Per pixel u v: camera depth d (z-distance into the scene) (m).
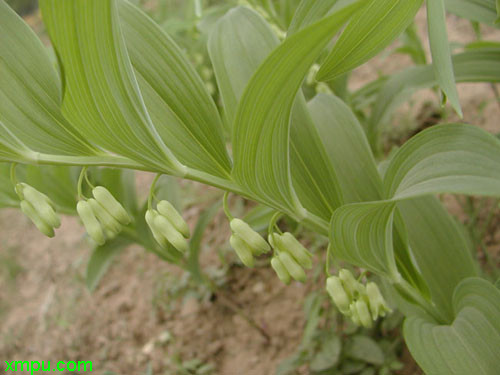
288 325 0.38
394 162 0.14
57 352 0.47
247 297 0.41
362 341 0.29
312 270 0.39
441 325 0.17
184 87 0.15
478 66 0.24
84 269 0.55
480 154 0.12
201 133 0.15
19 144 0.13
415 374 0.29
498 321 0.15
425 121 0.45
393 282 0.17
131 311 0.46
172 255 0.34
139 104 0.12
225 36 0.17
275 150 0.13
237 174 0.13
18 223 0.68
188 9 0.40
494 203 0.35
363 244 0.16
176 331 0.42
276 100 0.11
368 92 0.37
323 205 0.17
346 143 0.19
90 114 0.12
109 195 0.14
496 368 0.14
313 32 0.09
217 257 0.45
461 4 0.22
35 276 0.57
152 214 0.14
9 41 0.14
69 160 0.14
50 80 0.14
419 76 0.28
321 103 0.20
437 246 0.19
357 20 0.13
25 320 0.52
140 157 0.13
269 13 0.31
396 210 0.17
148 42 0.15
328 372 0.29
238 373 0.37
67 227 0.63
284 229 0.42
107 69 0.11
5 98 0.14
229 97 0.16
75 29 0.10
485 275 0.28
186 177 0.14
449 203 0.38
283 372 0.31
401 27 0.14
